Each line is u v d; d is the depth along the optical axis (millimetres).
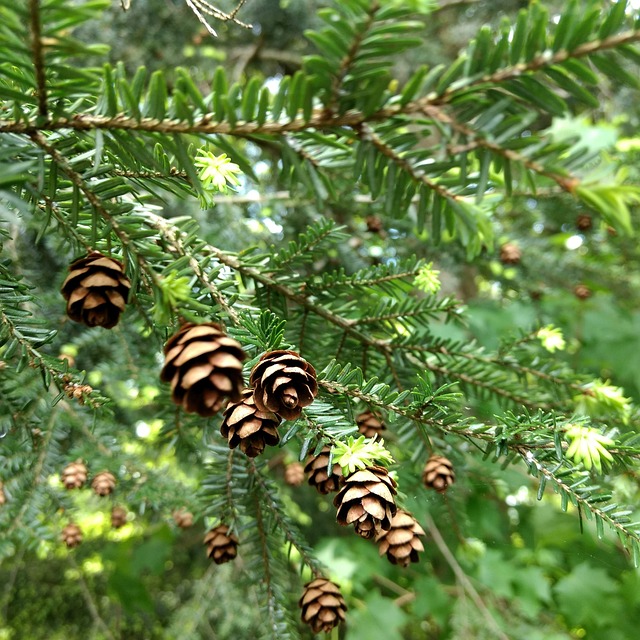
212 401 161
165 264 208
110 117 166
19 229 362
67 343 399
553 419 196
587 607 520
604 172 160
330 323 278
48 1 135
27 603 647
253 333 192
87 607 667
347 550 569
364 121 163
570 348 597
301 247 250
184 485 342
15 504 307
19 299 201
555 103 155
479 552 547
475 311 581
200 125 167
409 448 275
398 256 481
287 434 187
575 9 143
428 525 551
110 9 531
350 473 183
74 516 328
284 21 693
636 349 571
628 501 267
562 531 474
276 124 166
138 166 183
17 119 166
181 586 739
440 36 845
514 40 150
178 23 591
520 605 548
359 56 148
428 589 577
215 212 472
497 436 196
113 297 181
